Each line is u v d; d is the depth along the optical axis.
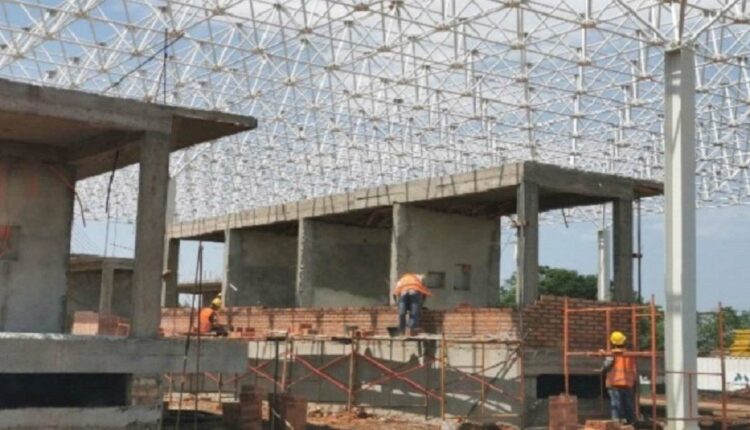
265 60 24.62
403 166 38.50
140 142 14.18
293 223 29.27
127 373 13.52
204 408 21.41
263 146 35.62
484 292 25.00
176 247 34.72
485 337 19.17
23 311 15.37
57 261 15.77
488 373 19.17
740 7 20.08
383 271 28.81
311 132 33.25
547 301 19.56
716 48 23.59
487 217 25.39
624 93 27.69
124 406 13.48
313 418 20.28
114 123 13.77
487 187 21.30
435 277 24.25
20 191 15.58
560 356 19.36
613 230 22.05
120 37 23.39
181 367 13.76
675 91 19.02
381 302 28.58
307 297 27.27
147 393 13.68
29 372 12.66
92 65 25.28
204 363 13.98
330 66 24.48
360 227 28.59
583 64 23.86
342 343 21.81
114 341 13.23
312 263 27.53
